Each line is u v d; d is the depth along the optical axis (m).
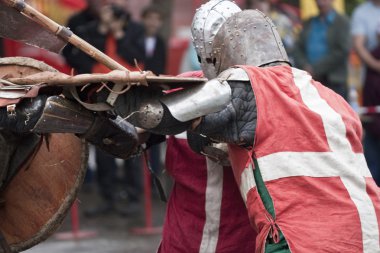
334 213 6.96
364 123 16.69
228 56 7.63
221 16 8.08
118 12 15.65
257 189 7.12
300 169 7.02
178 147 8.30
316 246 6.85
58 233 15.27
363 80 17.06
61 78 6.77
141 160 16.72
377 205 7.12
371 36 17.34
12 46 17.59
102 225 15.93
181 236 8.33
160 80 6.73
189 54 17.64
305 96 7.29
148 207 15.47
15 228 7.90
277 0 18.03
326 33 16.28
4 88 6.92
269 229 7.01
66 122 6.96
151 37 16.62
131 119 6.98
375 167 16.70
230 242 8.21
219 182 8.18
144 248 14.26
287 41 16.58
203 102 6.91
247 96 7.16
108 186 16.50
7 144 7.51
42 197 7.79
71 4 18.09
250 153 7.13
